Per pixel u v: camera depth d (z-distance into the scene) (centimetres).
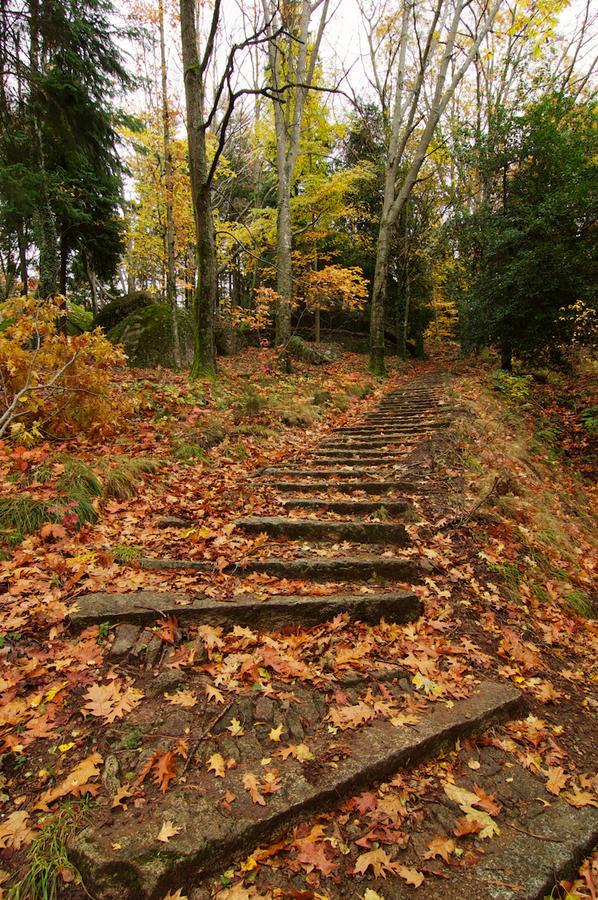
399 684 240
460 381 1129
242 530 371
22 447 406
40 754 181
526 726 233
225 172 1435
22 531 315
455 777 198
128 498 405
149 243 1434
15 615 242
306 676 233
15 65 793
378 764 190
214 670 230
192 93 757
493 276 1079
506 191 1098
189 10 742
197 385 774
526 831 176
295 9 1134
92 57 902
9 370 430
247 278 1869
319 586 302
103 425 520
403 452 580
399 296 1917
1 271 1571
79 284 1870
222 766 184
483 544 385
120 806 165
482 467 530
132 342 1051
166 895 143
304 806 171
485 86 1722
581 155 954
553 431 845
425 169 1817
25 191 878
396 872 156
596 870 166
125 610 251
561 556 427
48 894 140
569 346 1097
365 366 1494
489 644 287
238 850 157
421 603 302
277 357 1162
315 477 512
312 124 1481
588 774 209
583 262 890
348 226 1906
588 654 312
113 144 1046
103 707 200
